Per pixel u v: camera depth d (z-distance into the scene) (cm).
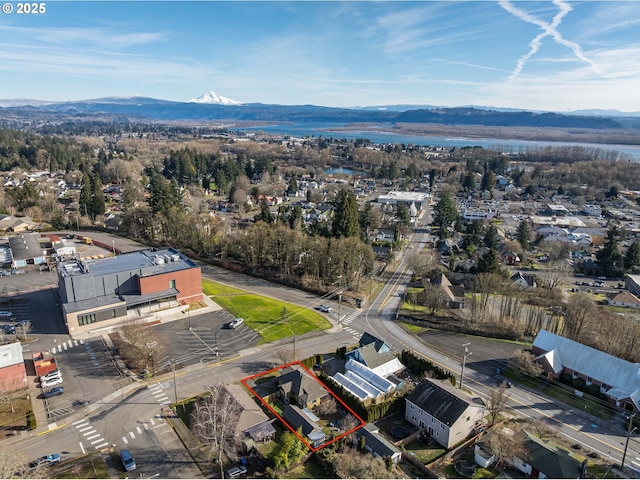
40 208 16400
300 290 10419
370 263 11475
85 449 5100
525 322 8881
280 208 17450
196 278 9256
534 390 6650
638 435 5719
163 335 7888
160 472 4784
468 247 14000
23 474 4491
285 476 4797
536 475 4944
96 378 6512
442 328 8612
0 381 5884
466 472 4981
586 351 6962
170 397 6112
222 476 4741
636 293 11325
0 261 11419
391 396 6291
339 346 7756
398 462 5097
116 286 8594
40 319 8344
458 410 5419
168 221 13750
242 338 7856
